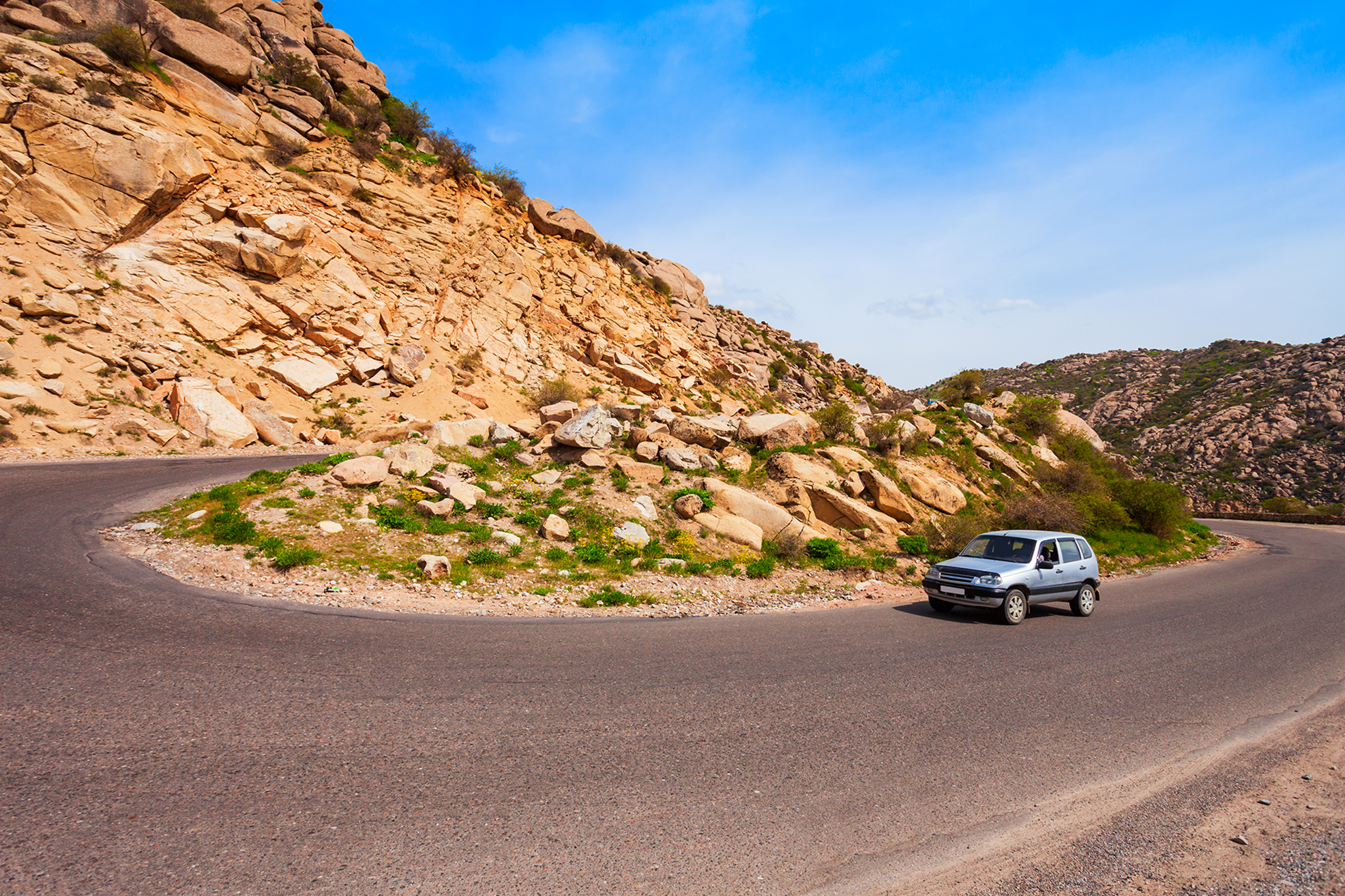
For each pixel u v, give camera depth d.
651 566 12.55
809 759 4.71
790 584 12.88
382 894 2.95
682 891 3.06
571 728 5.10
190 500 13.39
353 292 33.50
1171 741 5.27
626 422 19.78
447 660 6.71
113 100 27.89
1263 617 11.22
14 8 29.22
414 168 41.22
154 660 6.03
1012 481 23.27
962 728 5.46
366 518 12.43
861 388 64.56
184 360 25.31
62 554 9.78
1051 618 11.03
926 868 3.36
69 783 3.78
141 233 27.62
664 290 57.25
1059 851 3.56
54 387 20.70
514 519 13.70
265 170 33.81
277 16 39.75
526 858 3.30
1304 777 4.61
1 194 23.78
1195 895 3.18
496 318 40.12
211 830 3.40
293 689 5.58
